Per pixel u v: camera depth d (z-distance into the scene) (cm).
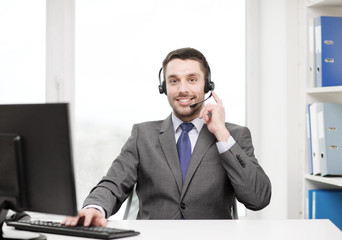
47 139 114
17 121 117
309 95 213
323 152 201
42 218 169
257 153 286
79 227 128
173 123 187
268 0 273
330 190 210
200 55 187
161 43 276
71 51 266
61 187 114
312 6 213
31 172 117
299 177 255
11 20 259
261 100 284
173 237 125
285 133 255
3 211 121
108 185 170
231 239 123
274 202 268
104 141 270
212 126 170
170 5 277
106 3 270
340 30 208
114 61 271
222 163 169
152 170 177
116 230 125
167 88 185
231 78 284
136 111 273
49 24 261
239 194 167
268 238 125
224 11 283
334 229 137
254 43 285
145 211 176
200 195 170
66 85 265
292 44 254
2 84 258
